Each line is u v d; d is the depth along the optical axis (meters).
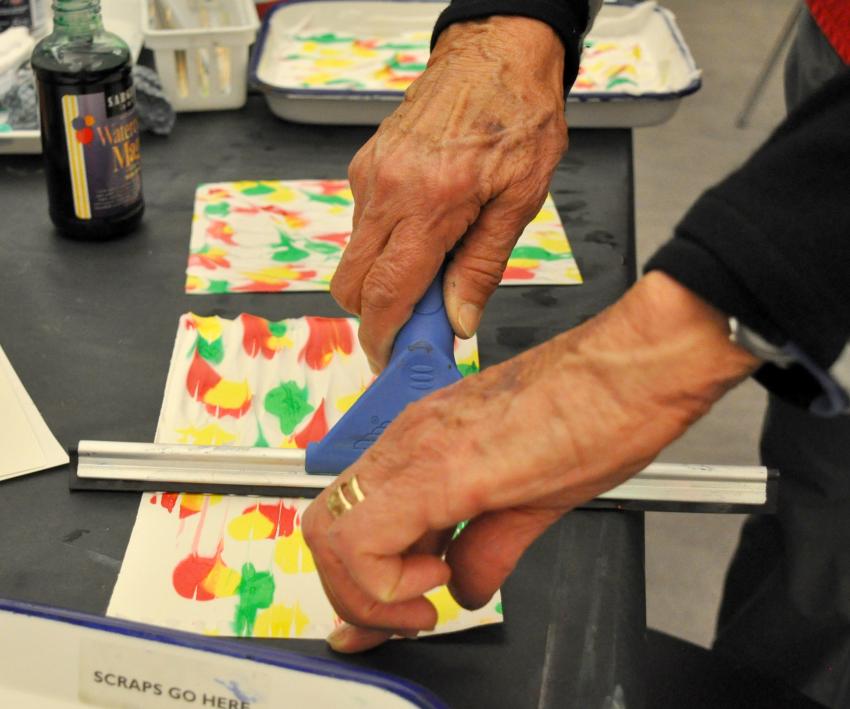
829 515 1.24
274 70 1.45
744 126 3.21
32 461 0.78
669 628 1.77
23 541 0.72
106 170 1.05
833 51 1.19
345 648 0.65
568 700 0.63
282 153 1.30
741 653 1.35
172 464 0.77
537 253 1.09
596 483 0.56
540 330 0.97
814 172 0.48
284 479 0.76
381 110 1.34
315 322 0.95
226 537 0.73
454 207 0.78
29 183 1.20
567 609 0.69
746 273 0.47
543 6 0.91
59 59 1.00
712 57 3.69
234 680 0.56
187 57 1.33
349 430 0.75
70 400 0.86
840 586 1.26
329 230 1.13
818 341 0.47
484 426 0.55
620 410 0.53
